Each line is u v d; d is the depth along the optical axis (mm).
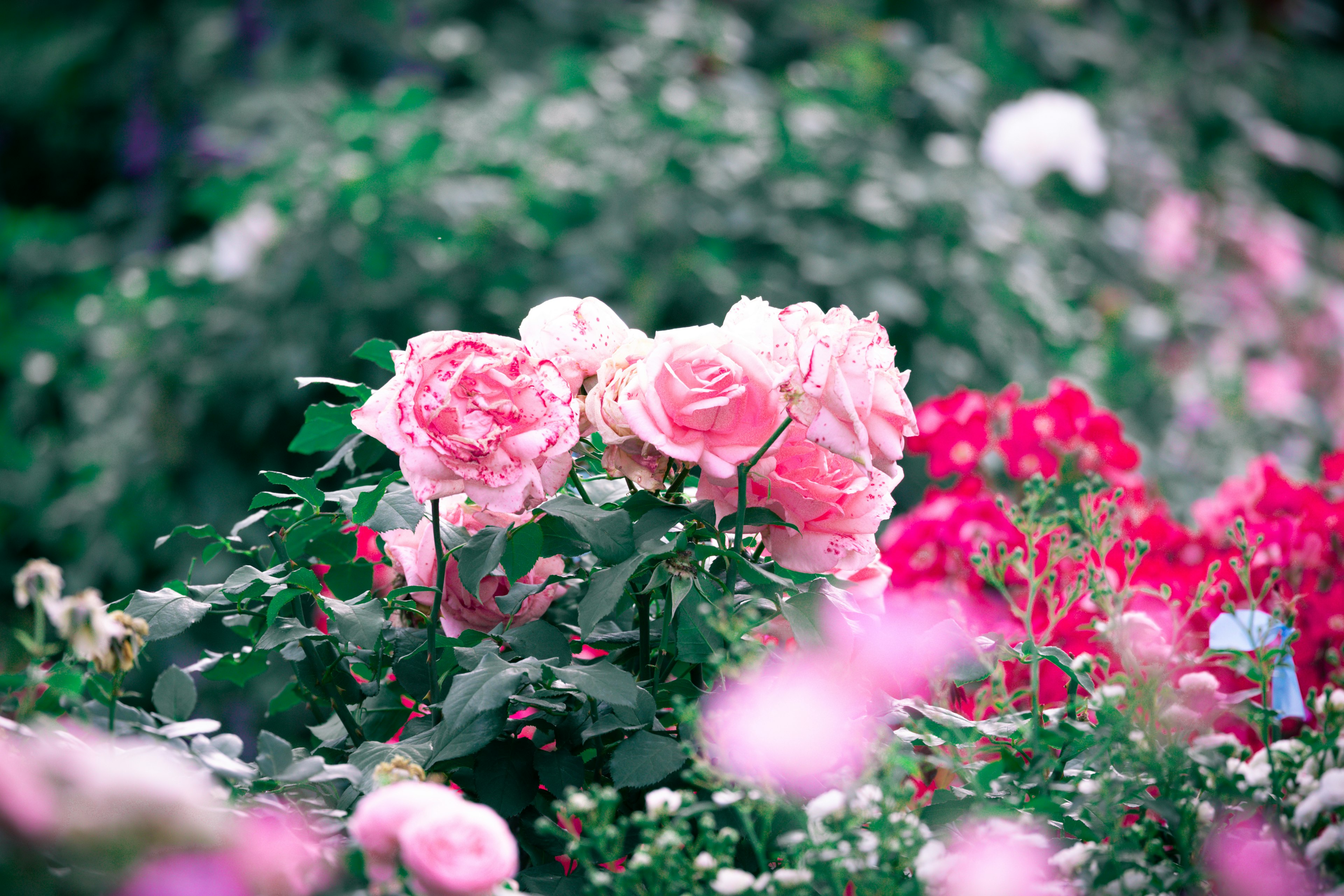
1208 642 1362
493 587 1211
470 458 1112
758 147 2604
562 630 1237
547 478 1146
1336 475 1527
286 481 1194
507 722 1188
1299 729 1318
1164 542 1470
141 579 2494
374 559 1282
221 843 1007
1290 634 1233
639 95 2758
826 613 1158
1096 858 1108
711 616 1134
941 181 2648
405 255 2414
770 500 1173
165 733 1099
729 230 2434
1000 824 1086
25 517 2936
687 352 1134
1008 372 2484
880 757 1098
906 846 1084
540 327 1190
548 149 2621
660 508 1161
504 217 2465
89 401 2682
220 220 2957
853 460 1133
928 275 2451
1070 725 1167
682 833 1140
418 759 1151
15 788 972
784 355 1159
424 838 1009
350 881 1052
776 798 1108
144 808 988
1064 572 1380
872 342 1129
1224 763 1137
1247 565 1228
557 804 1112
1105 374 2773
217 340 2453
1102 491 1330
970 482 1553
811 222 2488
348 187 2434
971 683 1280
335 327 2361
